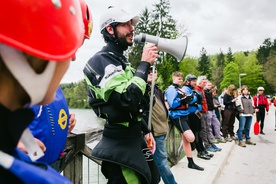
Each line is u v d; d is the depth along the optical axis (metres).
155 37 1.82
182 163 4.38
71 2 0.50
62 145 1.29
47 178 0.43
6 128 0.40
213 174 3.82
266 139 8.02
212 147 5.71
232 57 80.19
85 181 2.59
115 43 1.64
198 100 4.57
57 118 1.21
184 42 1.81
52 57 0.43
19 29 0.40
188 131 3.73
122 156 1.52
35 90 0.44
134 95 1.43
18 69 0.41
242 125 6.91
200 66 73.06
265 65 70.00
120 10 1.64
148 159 1.71
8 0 0.39
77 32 0.49
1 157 0.39
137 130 1.63
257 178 4.17
